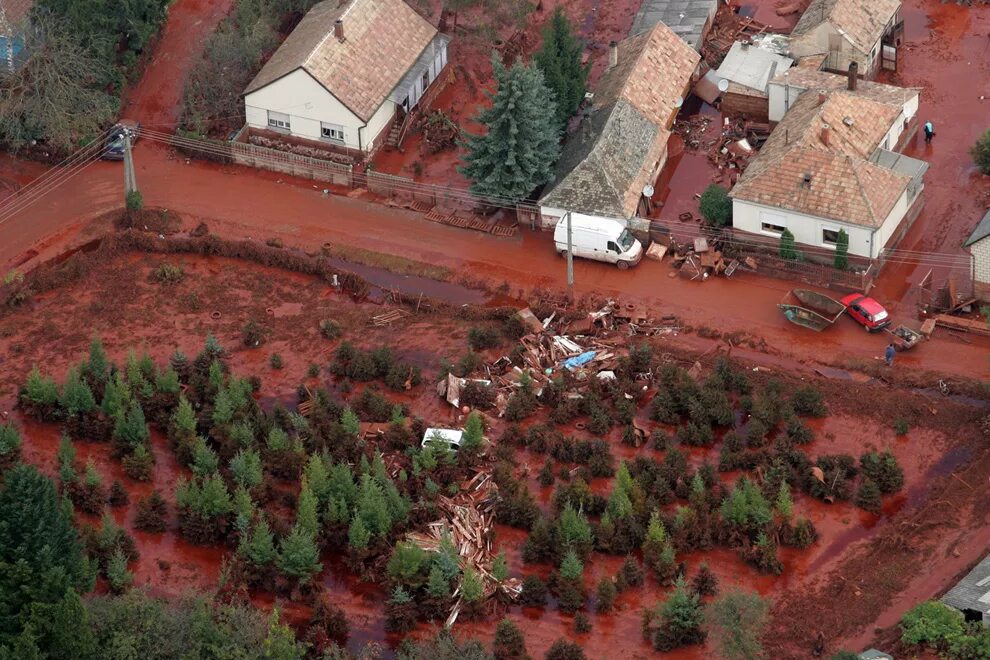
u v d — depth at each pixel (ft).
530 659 253.85
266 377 319.06
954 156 370.12
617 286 339.57
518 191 350.64
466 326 329.93
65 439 286.87
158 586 270.87
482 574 272.10
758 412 297.33
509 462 293.02
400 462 293.23
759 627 253.85
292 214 365.81
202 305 339.57
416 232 358.43
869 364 313.53
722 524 276.62
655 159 363.76
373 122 375.25
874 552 274.98
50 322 334.44
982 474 287.89
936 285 331.98
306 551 265.54
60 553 254.88
